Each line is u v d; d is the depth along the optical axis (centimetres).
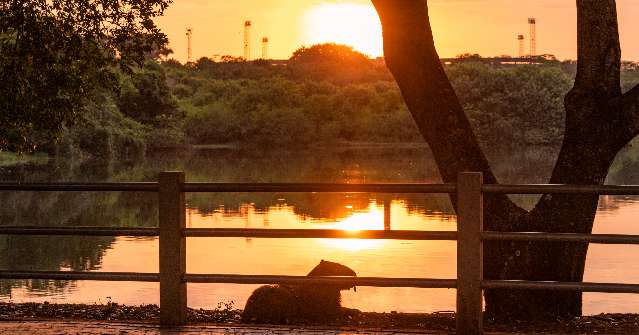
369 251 3738
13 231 1372
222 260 3478
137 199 6850
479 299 1296
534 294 1602
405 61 1608
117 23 1892
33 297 2547
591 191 1255
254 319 1527
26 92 1861
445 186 1302
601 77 1564
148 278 1379
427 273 3192
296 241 4047
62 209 6134
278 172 11525
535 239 1273
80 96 1925
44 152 11800
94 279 1379
